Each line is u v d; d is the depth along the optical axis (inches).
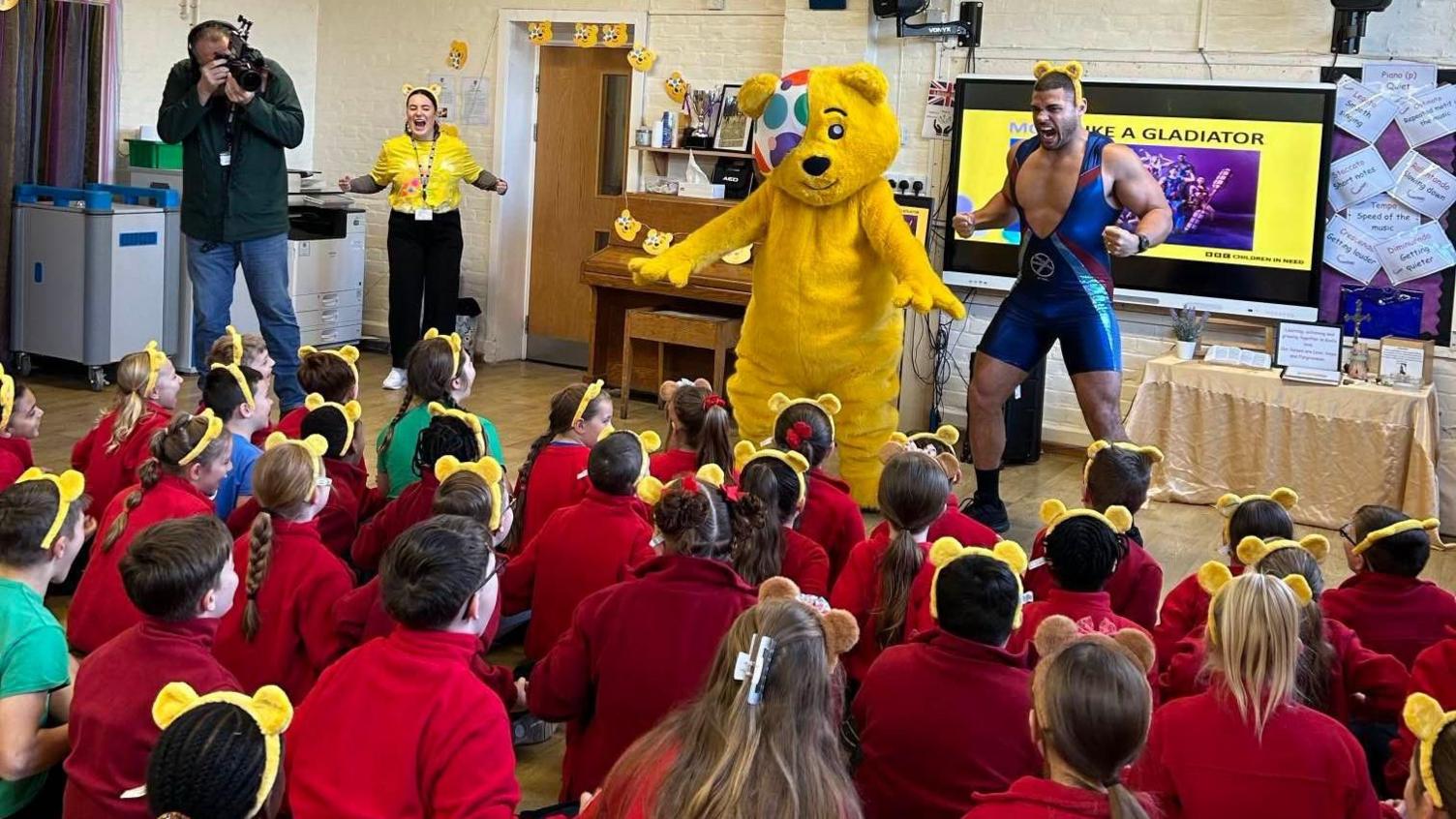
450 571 80.7
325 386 166.1
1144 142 267.1
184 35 338.0
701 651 97.7
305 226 348.8
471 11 350.0
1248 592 83.8
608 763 99.3
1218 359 254.1
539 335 364.2
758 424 218.5
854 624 84.4
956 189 284.7
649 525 124.9
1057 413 291.3
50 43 303.4
